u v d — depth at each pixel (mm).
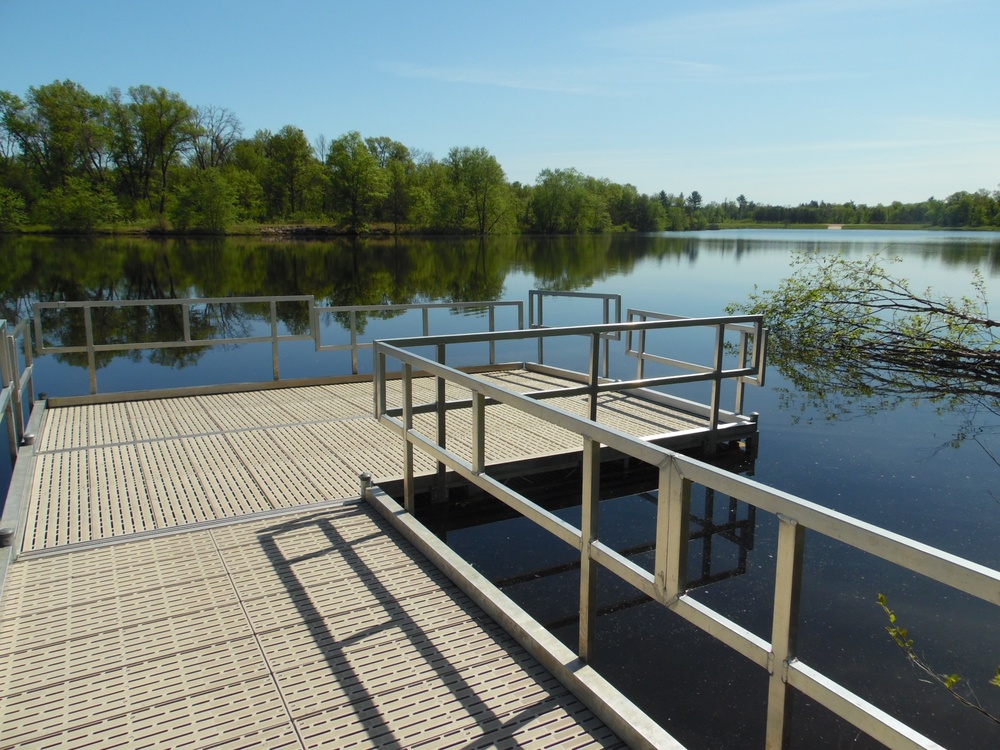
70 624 2379
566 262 30922
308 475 3965
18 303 17531
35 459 4234
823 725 2289
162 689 2037
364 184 54031
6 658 2182
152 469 4059
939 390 8164
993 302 14539
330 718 1914
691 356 10227
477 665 2162
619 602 3084
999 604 1084
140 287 20734
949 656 2666
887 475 4820
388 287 20812
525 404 2289
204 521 3258
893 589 3174
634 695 2422
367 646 2256
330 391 6227
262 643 2268
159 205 49438
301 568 2795
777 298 12562
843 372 9281
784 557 1474
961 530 3908
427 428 4988
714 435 5039
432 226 57812
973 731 2266
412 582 2686
